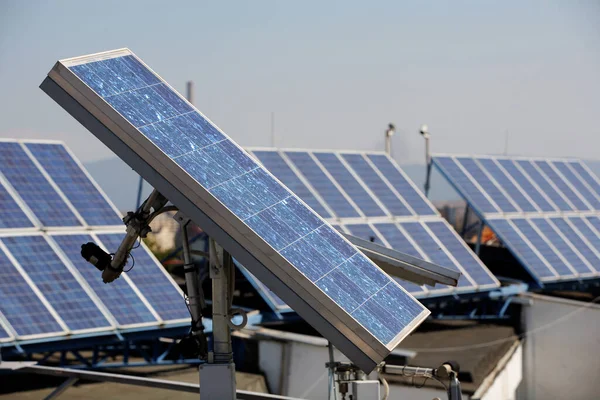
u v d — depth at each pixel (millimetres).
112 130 9211
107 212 35969
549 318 41750
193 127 10477
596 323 39875
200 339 9922
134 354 37312
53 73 9398
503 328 43375
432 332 42750
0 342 27484
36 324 28641
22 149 36500
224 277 9805
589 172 64688
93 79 9781
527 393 41375
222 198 9352
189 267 9992
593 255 53375
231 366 9773
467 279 44344
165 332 31812
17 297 29219
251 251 8844
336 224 44094
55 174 36344
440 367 11508
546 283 49094
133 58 10961
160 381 15219
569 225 55875
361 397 11273
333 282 9383
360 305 9250
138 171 9148
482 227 53031
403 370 11594
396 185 50125
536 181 59406
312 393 33000
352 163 49812
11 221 32594
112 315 30578
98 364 33438
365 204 46750
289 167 46125
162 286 33188
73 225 34125
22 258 31000
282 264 8797
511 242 50625
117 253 10258
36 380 24625
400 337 9102
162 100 10469
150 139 9367
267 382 34219
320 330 8656
